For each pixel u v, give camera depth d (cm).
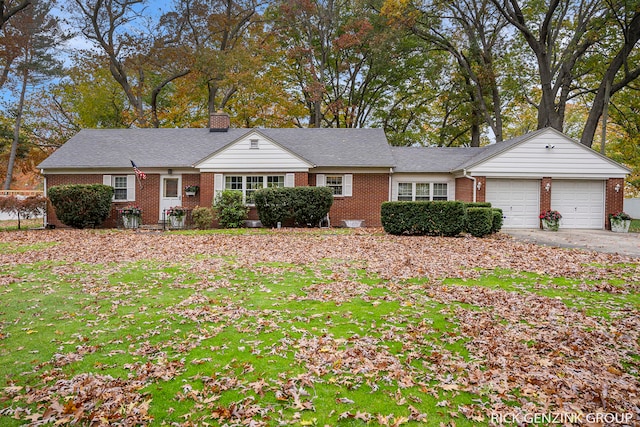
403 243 1198
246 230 1559
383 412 334
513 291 674
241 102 2944
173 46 2623
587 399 346
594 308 585
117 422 324
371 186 1850
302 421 322
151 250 1110
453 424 316
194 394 363
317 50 3130
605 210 1692
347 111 3055
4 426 319
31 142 3269
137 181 1847
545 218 1644
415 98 3234
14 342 484
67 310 599
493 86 2598
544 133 1686
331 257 985
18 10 2495
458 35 2630
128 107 3338
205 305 613
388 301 625
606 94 2075
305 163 1777
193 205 1853
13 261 952
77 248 1143
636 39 2019
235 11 2970
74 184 1748
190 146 1973
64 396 363
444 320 539
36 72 2981
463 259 942
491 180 1712
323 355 435
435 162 1945
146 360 434
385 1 2528
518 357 427
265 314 569
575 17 2364
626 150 2738
